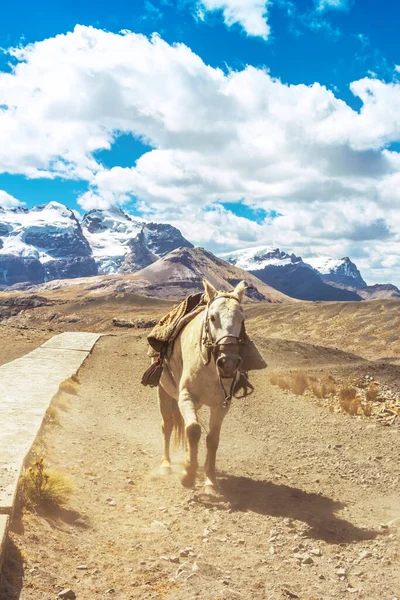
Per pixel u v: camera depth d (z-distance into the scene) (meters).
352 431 11.25
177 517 5.64
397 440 10.41
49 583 3.75
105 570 4.16
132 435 10.35
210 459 6.79
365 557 4.79
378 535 5.38
